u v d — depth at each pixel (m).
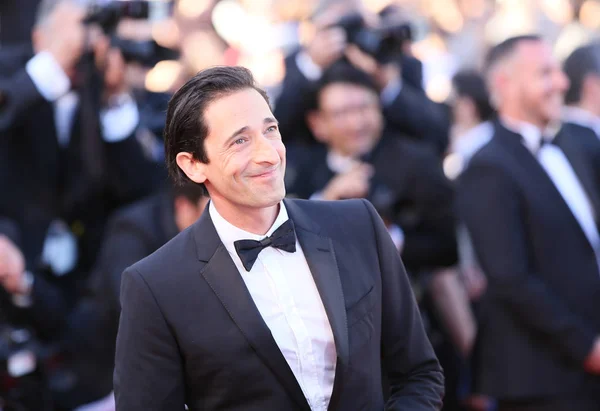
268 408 5.78
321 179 11.52
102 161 11.47
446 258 11.50
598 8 18.53
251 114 5.69
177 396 5.88
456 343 12.41
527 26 19.39
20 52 11.73
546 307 10.22
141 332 5.86
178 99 5.82
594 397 10.58
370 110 11.29
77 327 10.52
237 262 5.97
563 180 10.73
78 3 11.49
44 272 11.42
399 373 6.38
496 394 10.66
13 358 9.66
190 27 15.16
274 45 15.80
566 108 12.50
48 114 11.37
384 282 6.25
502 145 10.66
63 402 10.45
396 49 12.51
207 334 5.79
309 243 6.04
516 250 10.36
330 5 13.23
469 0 19.06
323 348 5.93
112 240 10.07
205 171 5.81
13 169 11.23
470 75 14.83
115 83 11.50
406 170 11.28
